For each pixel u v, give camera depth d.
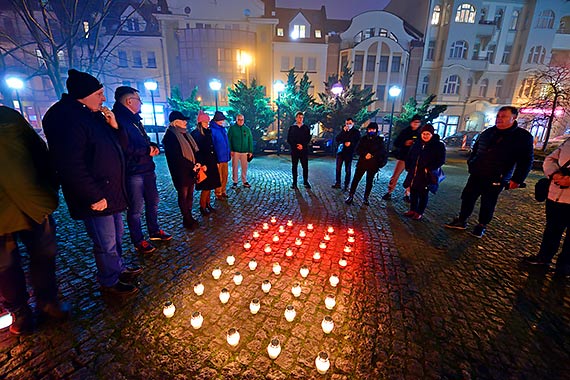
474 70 29.17
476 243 4.41
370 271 3.48
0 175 1.90
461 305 2.83
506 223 5.46
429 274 3.44
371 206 6.42
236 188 7.88
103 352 2.13
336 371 2.02
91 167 2.35
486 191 4.43
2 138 1.90
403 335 2.39
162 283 3.09
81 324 2.41
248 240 4.35
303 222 5.29
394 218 5.60
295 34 28.23
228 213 5.67
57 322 2.41
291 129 7.64
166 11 25.52
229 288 3.03
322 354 1.91
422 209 5.48
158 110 26.97
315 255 3.68
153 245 4.06
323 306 2.76
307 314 2.63
